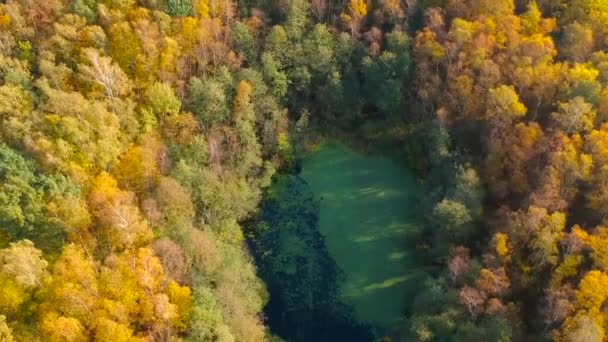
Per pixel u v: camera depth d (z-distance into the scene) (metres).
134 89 122.56
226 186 120.31
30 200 93.50
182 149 119.56
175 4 127.19
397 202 131.00
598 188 100.12
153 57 122.31
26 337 83.00
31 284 85.69
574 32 118.81
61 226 94.19
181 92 125.56
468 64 124.19
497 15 126.69
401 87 135.75
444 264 112.38
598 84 107.25
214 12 134.00
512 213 101.62
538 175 105.44
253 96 132.38
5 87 106.38
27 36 122.56
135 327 87.62
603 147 99.75
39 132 102.75
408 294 113.81
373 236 124.62
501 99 110.75
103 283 87.38
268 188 135.25
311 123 144.38
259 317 109.31
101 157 105.25
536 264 98.50
